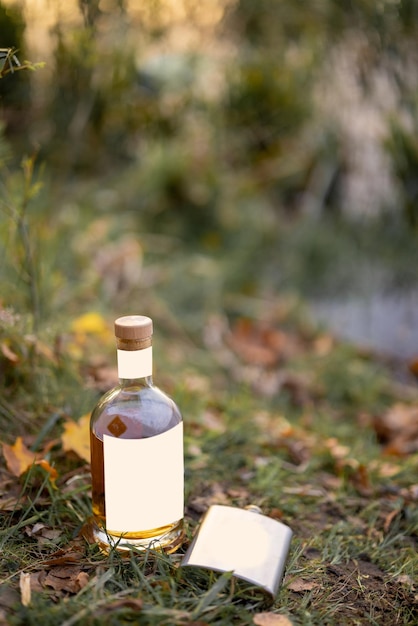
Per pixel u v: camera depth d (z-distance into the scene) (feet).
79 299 9.40
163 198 12.96
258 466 6.00
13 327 5.80
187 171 12.78
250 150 13.56
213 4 10.48
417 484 6.17
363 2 9.55
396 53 9.73
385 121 10.79
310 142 13.06
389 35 9.62
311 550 4.81
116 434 4.00
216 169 13.23
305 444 6.82
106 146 11.75
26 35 7.25
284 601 4.08
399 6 9.18
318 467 6.38
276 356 10.38
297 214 13.70
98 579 3.93
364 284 12.65
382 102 10.79
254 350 10.28
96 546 4.27
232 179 13.46
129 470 4.04
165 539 4.27
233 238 13.19
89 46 8.45
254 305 12.00
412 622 4.08
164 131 12.09
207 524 4.18
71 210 11.10
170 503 4.20
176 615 3.68
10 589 3.87
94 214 12.14
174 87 11.29
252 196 13.65
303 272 12.85
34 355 5.98
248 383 9.42
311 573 4.48
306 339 11.34
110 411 4.07
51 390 6.02
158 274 11.51
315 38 10.84
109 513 4.10
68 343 6.82
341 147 12.37
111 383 6.57
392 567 4.66
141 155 12.44
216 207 13.24
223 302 11.83
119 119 11.07
